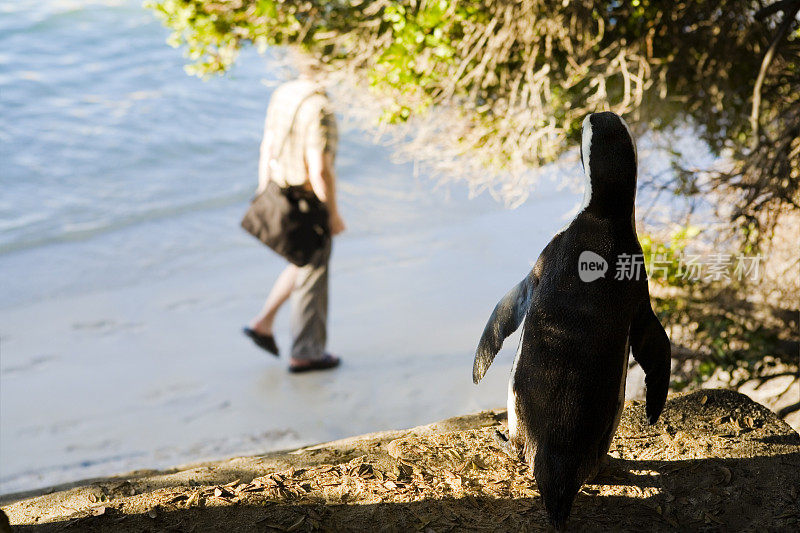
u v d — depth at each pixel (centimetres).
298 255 661
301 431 624
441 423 362
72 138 1398
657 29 546
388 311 859
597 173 254
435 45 520
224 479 310
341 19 573
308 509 277
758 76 540
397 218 1138
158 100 1564
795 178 492
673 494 288
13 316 884
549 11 519
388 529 267
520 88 565
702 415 337
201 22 570
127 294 952
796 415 545
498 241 1040
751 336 542
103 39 1773
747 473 298
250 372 740
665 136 595
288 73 641
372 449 327
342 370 731
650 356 271
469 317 845
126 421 650
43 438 618
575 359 252
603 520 274
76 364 765
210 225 1188
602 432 258
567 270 256
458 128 554
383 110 558
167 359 777
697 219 544
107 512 276
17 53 1691
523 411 264
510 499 287
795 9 493
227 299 941
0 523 246
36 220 1161
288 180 652
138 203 1238
